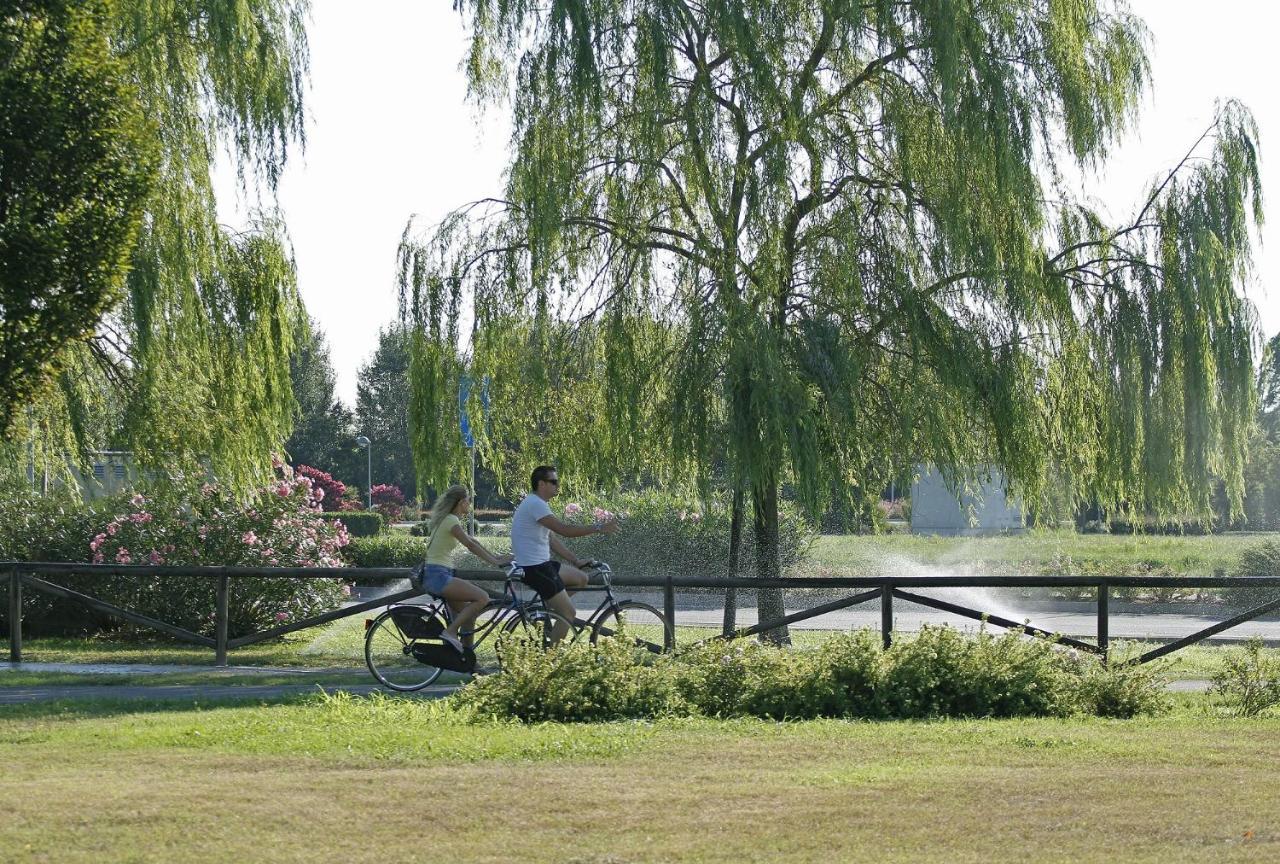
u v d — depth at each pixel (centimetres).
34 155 1289
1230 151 1667
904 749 810
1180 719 1027
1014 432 1577
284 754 772
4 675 1295
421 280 1658
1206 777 703
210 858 521
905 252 1581
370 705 1023
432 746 800
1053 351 1644
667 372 1603
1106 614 1350
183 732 860
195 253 1658
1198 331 1638
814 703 1034
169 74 1630
